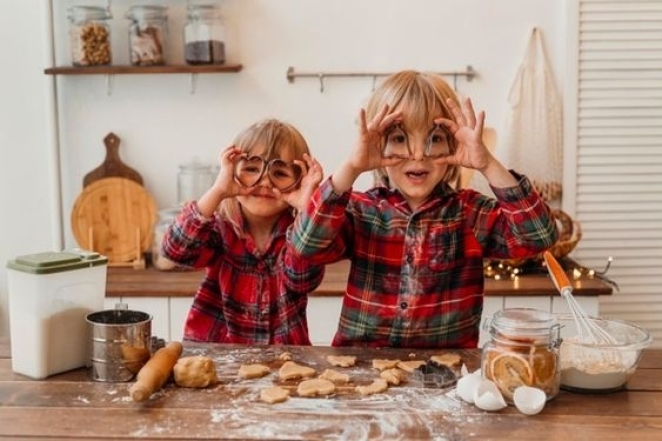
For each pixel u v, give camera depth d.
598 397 1.44
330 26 3.01
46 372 1.54
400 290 1.83
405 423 1.33
